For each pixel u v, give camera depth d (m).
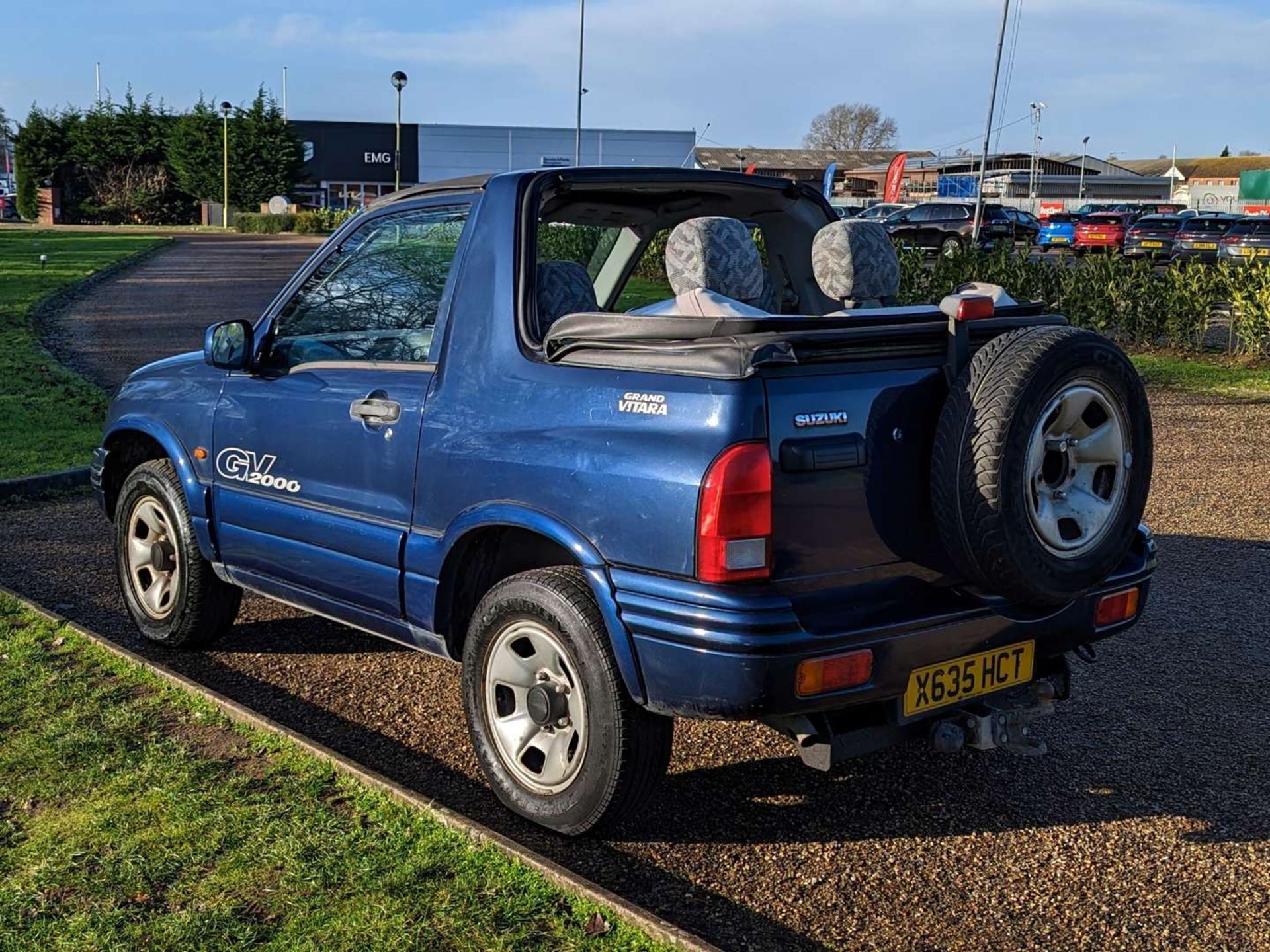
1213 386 13.79
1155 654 5.51
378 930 3.13
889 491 3.46
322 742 4.43
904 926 3.29
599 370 3.55
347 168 76.31
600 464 3.44
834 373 3.35
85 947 3.06
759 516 3.19
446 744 4.43
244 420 4.79
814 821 3.89
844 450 3.33
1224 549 7.29
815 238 4.61
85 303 22.11
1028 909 3.39
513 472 3.68
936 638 3.43
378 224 4.48
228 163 71.00
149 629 5.42
